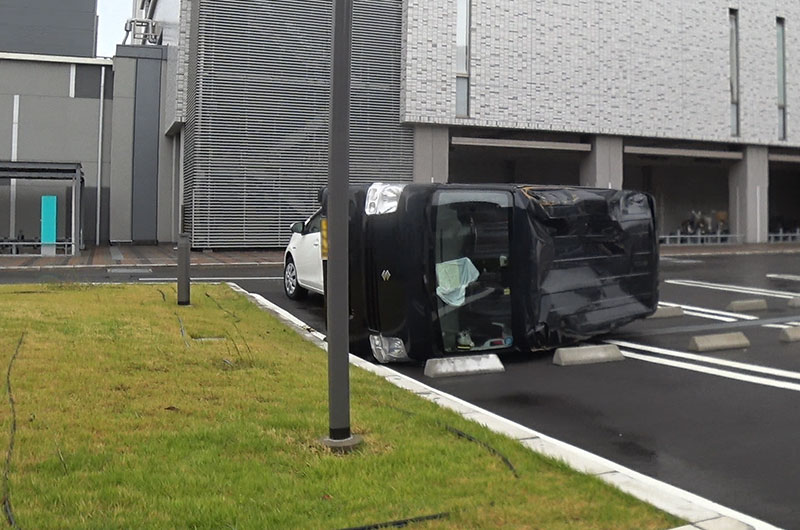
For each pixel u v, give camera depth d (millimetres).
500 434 5090
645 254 9445
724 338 8781
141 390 5664
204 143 23438
